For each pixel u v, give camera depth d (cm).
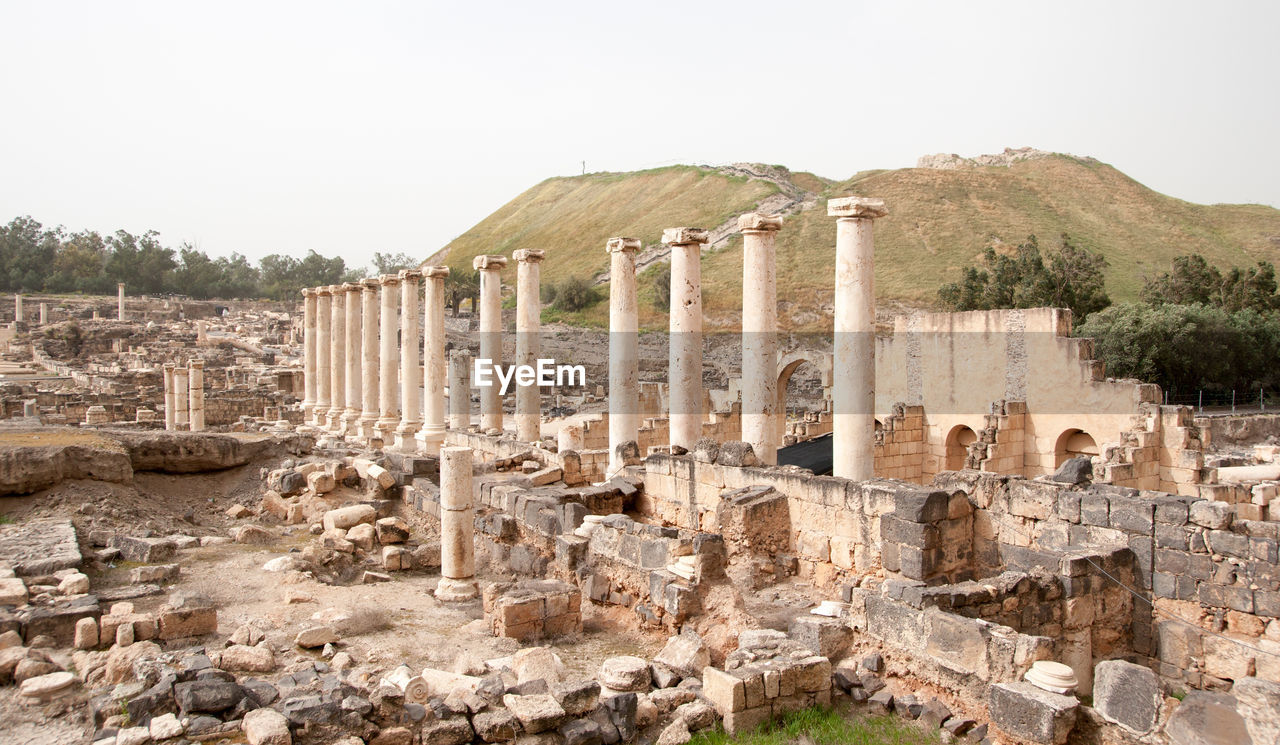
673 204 13288
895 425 3450
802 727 1081
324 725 988
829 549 1722
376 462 2806
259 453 2992
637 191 14888
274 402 6028
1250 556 1374
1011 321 3206
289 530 2370
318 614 1544
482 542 2127
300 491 2673
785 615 1527
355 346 4538
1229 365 5497
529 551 1922
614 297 2659
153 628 1367
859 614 1290
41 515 2178
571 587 1562
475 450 3203
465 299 12581
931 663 1157
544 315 10312
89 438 2648
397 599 1738
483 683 1135
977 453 2998
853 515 1667
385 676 1225
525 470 2636
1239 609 1381
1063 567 1381
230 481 2850
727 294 9138
